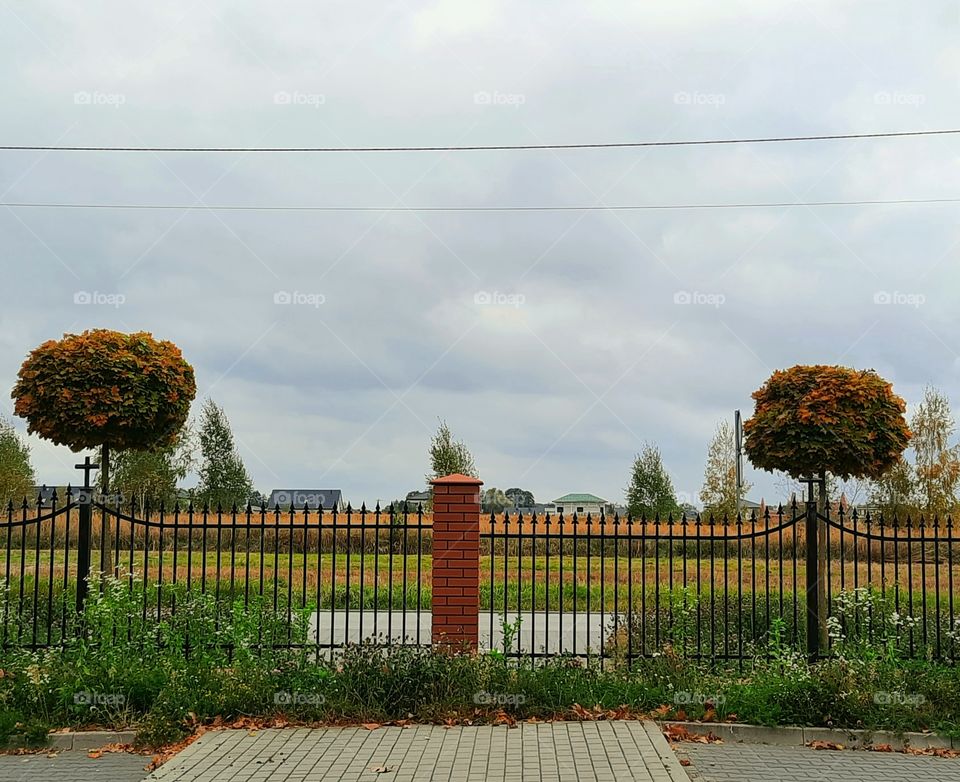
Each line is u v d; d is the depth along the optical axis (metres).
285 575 19.66
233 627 9.83
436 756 7.50
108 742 8.26
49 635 10.02
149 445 13.13
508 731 8.22
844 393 12.23
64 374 12.33
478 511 10.29
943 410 33.59
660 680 9.40
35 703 8.70
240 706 8.67
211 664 9.46
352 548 24.70
